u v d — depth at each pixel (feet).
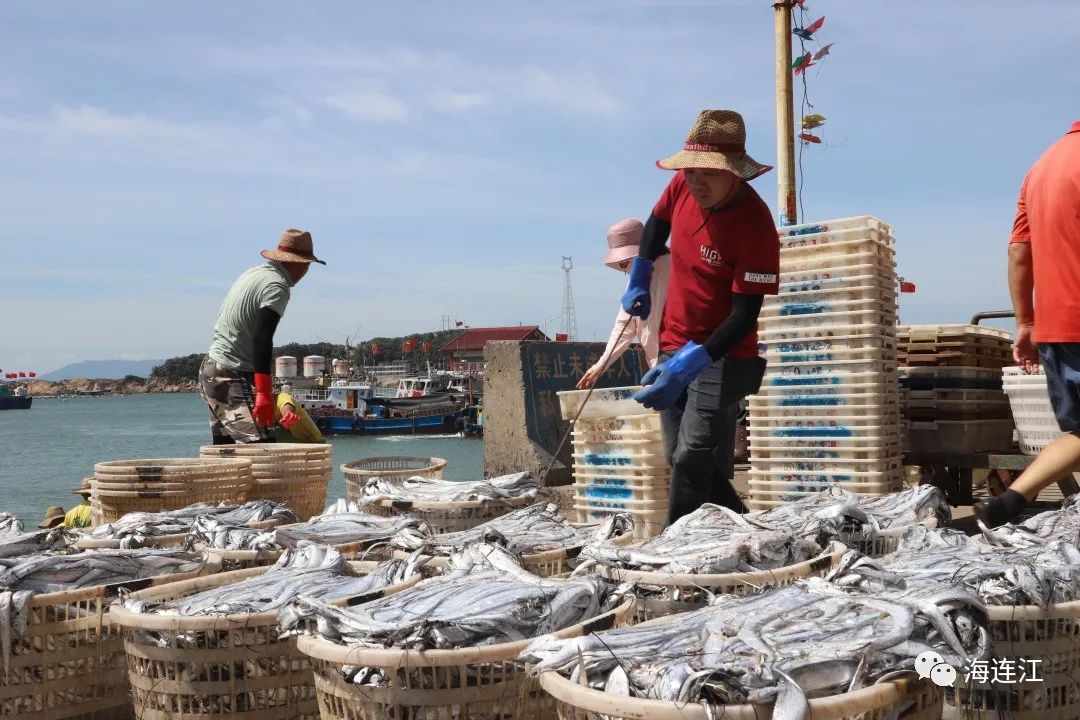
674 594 10.44
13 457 125.70
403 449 141.90
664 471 19.98
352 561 12.59
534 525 14.46
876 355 18.95
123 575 11.81
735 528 11.85
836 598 8.36
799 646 7.30
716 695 6.56
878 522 13.44
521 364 31.99
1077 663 9.33
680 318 16.75
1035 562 10.25
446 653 8.11
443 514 16.75
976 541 11.33
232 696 9.83
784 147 30.68
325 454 21.93
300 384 214.90
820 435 19.48
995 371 21.91
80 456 124.06
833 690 6.98
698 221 16.29
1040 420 19.97
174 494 18.89
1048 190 14.05
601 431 20.57
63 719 10.98
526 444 31.76
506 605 8.89
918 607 7.97
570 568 12.83
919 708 7.44
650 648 7.41
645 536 19.90
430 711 8.22
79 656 11.09
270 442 25.38
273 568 11.81
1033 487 13.78
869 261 18.89
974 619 8.21
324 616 8.80
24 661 10.73
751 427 20.24
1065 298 13.85
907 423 21.34
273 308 24.76
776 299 19.90
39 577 11.26
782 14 30.42
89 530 14.89
